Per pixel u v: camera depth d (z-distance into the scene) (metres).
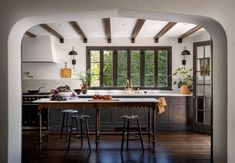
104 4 3.32
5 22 3.26
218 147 3.53
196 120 6.67
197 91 6.67
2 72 3.24
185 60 7.64
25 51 7.10
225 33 3.30
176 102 6.93
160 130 6.88
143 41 7.70
